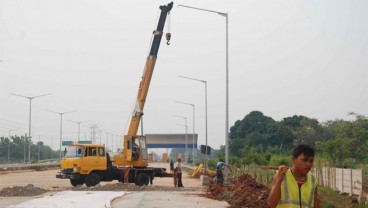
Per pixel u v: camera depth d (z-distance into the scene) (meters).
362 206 20.88
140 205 19.66
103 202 20.58
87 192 26.38
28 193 25.89
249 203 19.89
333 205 20.95
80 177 33.72
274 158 49.81
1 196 25.00
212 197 23.53
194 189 31.55
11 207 19.28
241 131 118.62
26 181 44.31
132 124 36.50
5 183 41.09
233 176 40.56
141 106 36.59
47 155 178.50
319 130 79.50
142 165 35.91
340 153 36.91
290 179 6.21
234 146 107.94
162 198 22.56
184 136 143.12
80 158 33.62
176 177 34.59
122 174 34.88
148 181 35.88
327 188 29.47
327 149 36.66
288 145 99.06
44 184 39.50
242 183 25.41
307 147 6.18
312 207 6.21
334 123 81.88
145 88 36.66
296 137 82.25
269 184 29.36
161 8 36.19
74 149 34.16
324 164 33.16
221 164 33.06
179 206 19.45
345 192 26.39
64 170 34.00
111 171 34.69
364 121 53.03
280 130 101.31
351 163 39.00
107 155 34.69
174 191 29.02
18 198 23.84
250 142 103.75
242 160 50.16
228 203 20.86
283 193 6.20
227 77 36.44
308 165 6.15
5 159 134.00
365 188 22.78
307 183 6.22
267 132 106.75
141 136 36.25
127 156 35.56
